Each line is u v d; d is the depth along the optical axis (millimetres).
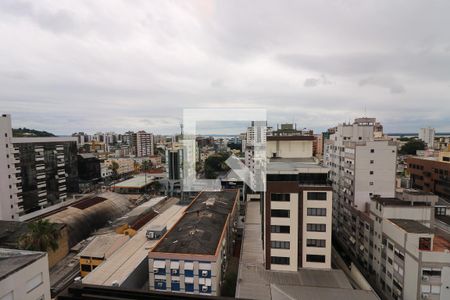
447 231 29469
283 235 25531
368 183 36312
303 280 23906
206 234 29578
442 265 21094
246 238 34406
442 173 49094
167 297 4199
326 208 25812
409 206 27281
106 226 44344
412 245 22531
